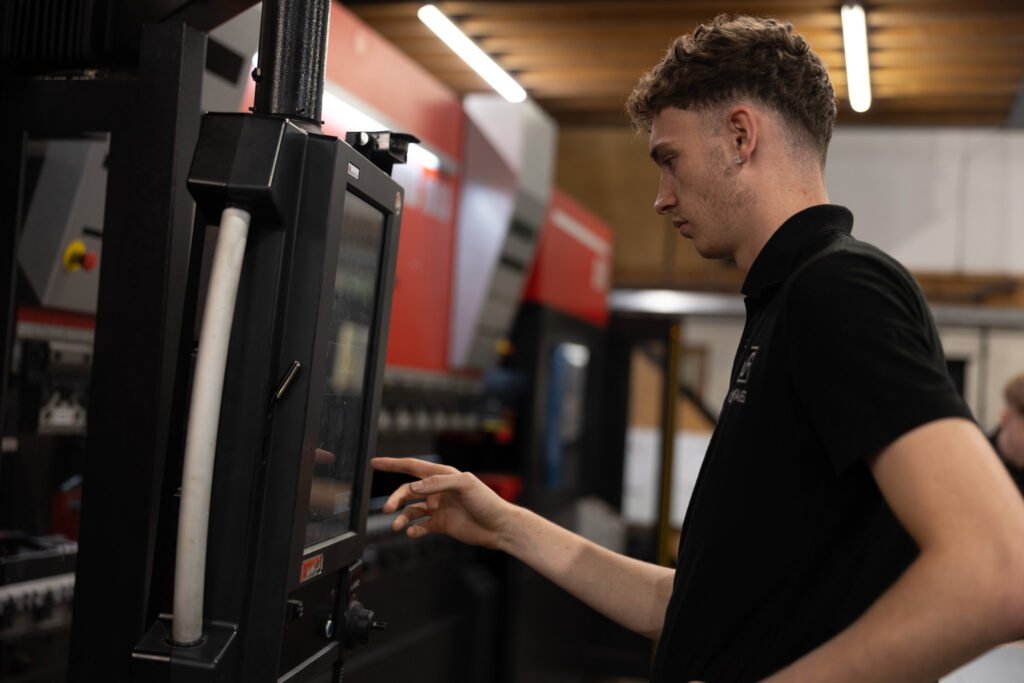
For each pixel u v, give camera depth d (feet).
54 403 7.16
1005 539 2.78
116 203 4.97
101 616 4.87
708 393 31.35
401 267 12.37
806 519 3.54
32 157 6.77
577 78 20.71
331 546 4.43
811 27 17.07
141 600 4.83
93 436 4.92
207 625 3.87
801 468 3.52
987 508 2.82
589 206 31.99
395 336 12.37
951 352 29.58
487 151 13.96
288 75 4.25
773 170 3.92
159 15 5.17
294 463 3.86
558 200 16.90
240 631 3.86
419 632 12.16
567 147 32.14
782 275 3.81
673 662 3.83
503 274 14.44
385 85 11.53
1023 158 29.12
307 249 3.88
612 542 19.13
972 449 2.92
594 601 4.94
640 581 4.92
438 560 12.78
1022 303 28.60
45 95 5.17
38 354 6.95
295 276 3.89
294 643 4.13
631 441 31.65
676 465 31.35
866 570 3.50
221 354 3.69
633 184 31.68
